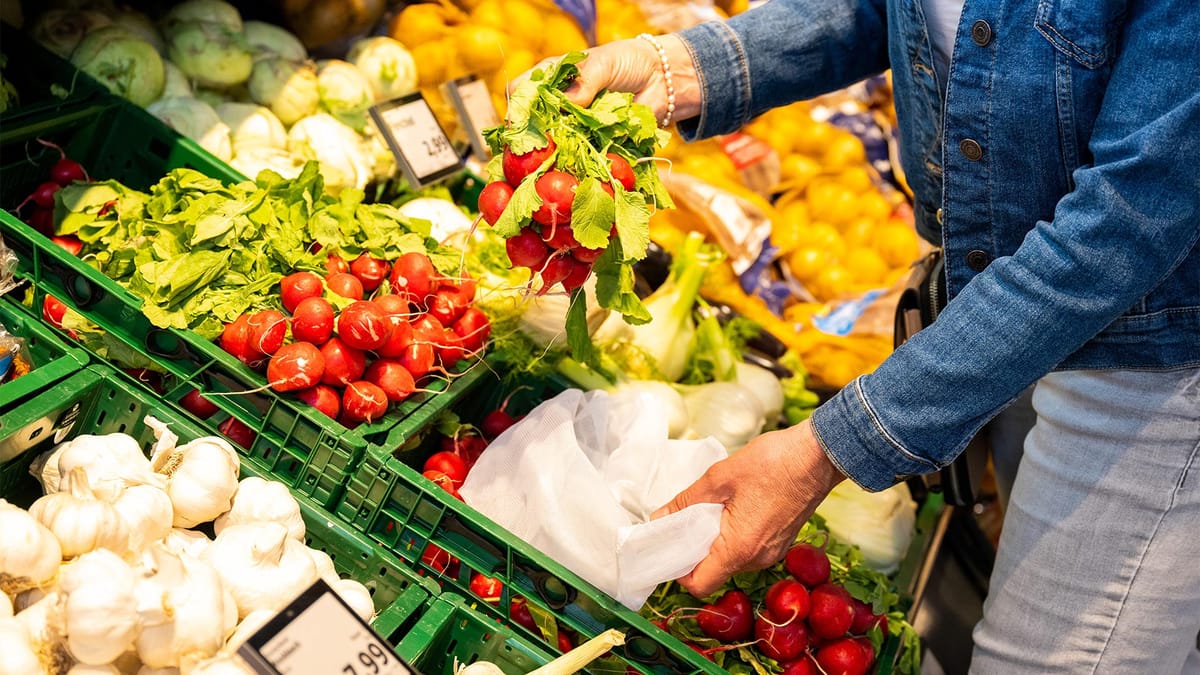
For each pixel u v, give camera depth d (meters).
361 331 1.54
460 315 1.82
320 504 1.53
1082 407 1.59
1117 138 1.36
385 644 1.18
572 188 1.39
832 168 3.25
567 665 1.33
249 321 1.56
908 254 3.16
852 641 1.76
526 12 2.71
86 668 1.07
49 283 1.61
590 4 2.83
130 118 2.08
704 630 1.70
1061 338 1.38
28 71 2.09
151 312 1.54
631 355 2.25
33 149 1.99
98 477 1.31
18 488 1.44
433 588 1.48
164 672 1.12
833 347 2.83
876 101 3.44
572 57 1.52
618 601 1.52
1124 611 1.59
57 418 1.41
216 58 2.26
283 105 2.35
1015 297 1.39
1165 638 1.62
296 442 1.54
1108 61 1.41
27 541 1.10
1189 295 1.48
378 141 2.44
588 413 1.80
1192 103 1.26
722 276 2.89
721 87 1.94
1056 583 1.63
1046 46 1.44
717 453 1.83
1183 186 1.30
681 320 2.37
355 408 1.56
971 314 1.41
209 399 1.55
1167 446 1.54
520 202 1.39
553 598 1.53
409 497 1.53
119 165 2.10
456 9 2.69
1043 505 1.64
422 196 2.38
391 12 2.69
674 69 1.90
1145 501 1.56
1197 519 1.56
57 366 1.44
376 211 1.88
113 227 1.77
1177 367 1.51
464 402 1.95
